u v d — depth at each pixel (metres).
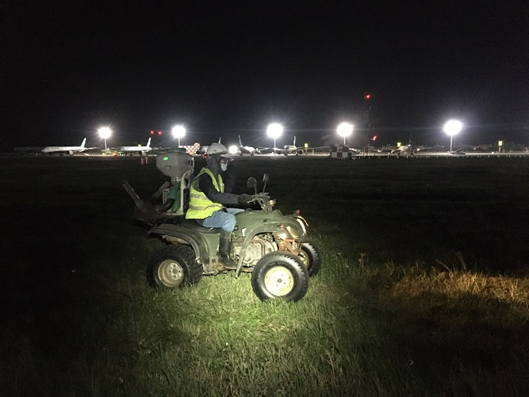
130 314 5.98
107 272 8.22
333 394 4.04
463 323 5.59
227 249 6.64
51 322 5.85
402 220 13.80
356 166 46.44
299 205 17.25
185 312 6.03
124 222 13.83
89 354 4.90
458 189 23.48
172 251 6.85
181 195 7.16
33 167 47.97
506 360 4.69
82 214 15.54
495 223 13.22
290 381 4.25
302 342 5.11
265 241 6.84
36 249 10.20
